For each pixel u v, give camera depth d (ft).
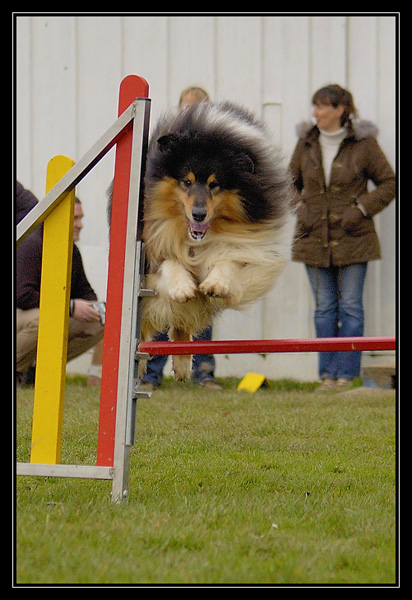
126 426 18.57
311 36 41.60
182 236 22.94
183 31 42.83
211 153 22.25
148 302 23.15
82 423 28.68
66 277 19.22
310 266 39.14
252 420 30.32
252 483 20.86
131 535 15.56
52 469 18.56
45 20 43.83
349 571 14.53
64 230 19.30
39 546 14.88
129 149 19.08
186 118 22.90
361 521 17.22
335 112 37.24
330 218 37.96
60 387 19.01
